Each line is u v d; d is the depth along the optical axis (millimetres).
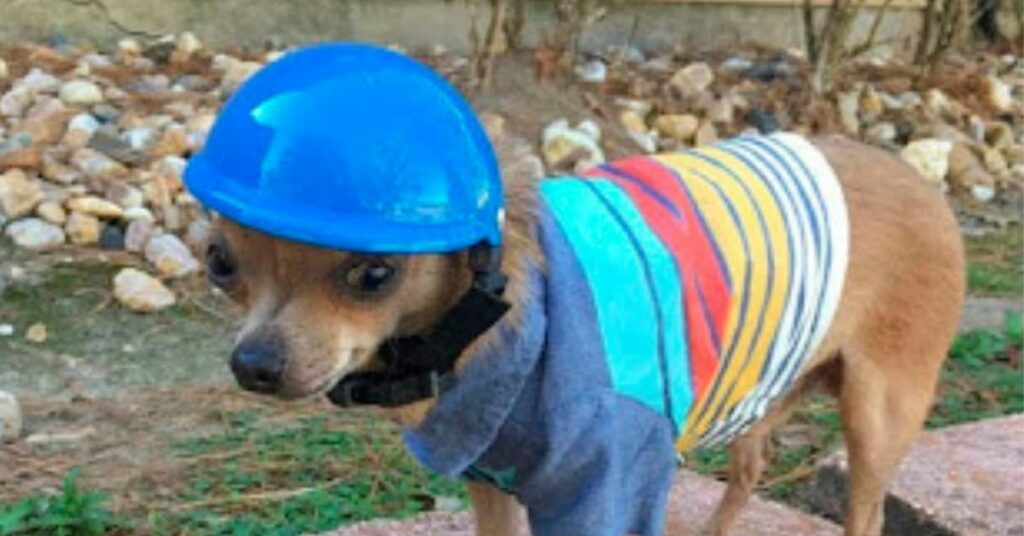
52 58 1358
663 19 1639
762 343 540
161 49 1416
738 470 694
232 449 807
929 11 1675
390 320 436
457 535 699
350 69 421
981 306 1106
